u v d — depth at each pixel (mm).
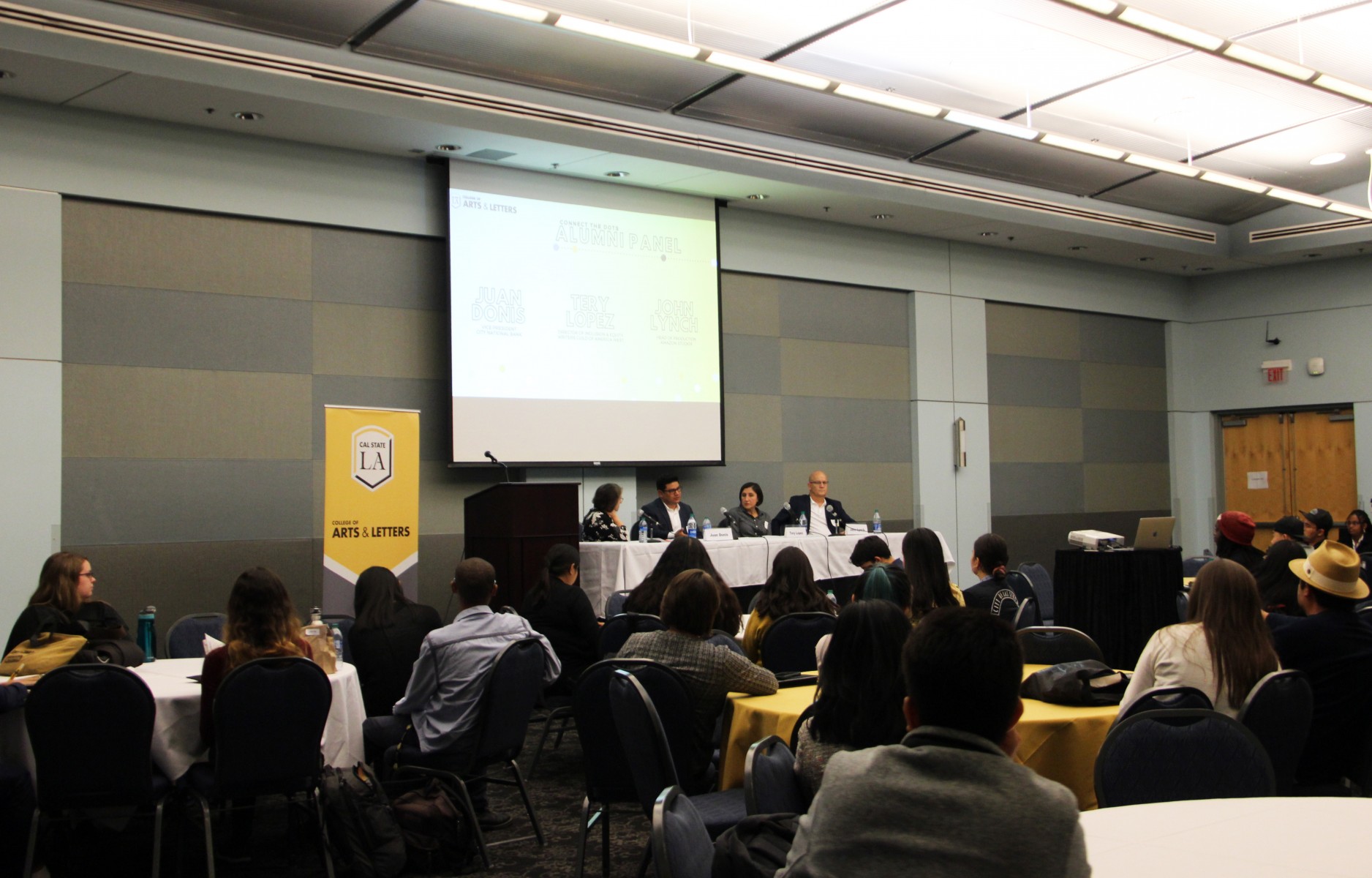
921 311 10570
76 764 3332
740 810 3055
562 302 8156
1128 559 5051
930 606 3865
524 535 6559
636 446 8492
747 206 9250
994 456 11109
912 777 1455
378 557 6129
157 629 6695
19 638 4281
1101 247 11070
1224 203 10945
